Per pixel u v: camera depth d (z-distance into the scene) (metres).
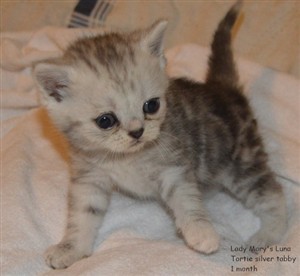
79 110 0.28
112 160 0.30
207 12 0.45
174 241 0.30
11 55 0.45
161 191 0.30
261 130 0.37
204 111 0.33
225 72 0.37
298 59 0.41
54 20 0.49
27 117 0.41
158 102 0.28
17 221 0.31
